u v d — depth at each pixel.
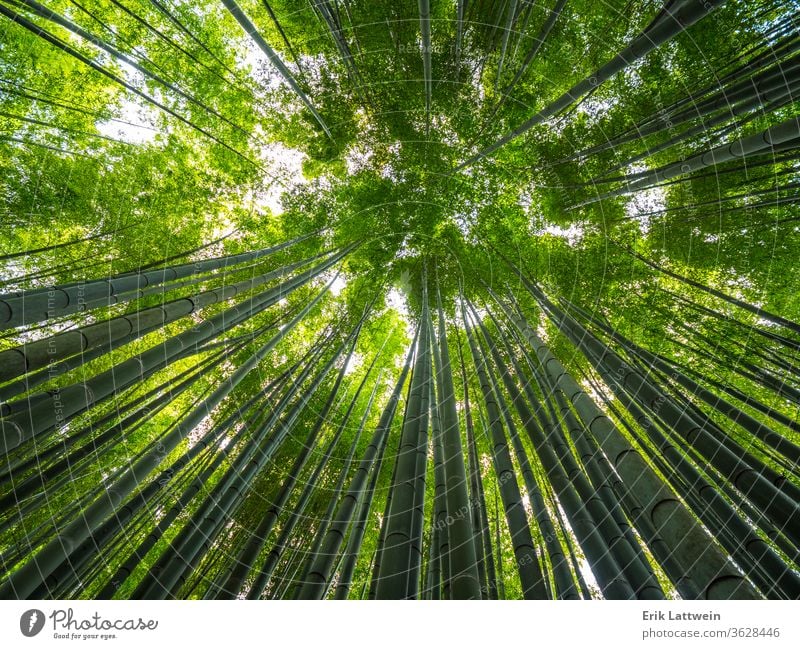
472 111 9.80
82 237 7.74
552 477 4.65
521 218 10.70
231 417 6.98
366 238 11.38
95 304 4.86
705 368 7.97
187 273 6.31
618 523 4.41
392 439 10.21
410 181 10.88
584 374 8.69
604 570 3.60
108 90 8.35
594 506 4.17
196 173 9.89
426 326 8.97
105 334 4.23
